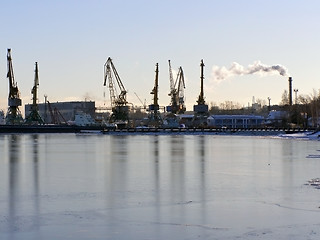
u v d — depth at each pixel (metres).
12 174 56.31
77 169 61.84
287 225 30.02
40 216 32.69
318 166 64.31
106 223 30.80
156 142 133.25
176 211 34.25
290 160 73.50
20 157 81.62
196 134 199.50
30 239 27.42
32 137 176.12
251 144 120.00
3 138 166.00
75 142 135.00
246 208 35.16
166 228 29.56
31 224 30.55
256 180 50.12
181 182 48.84
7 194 41.47
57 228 29.61
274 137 165.25
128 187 45.47
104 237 27.73
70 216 32.72
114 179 51.44
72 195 40.91
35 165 67.31
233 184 47.25
